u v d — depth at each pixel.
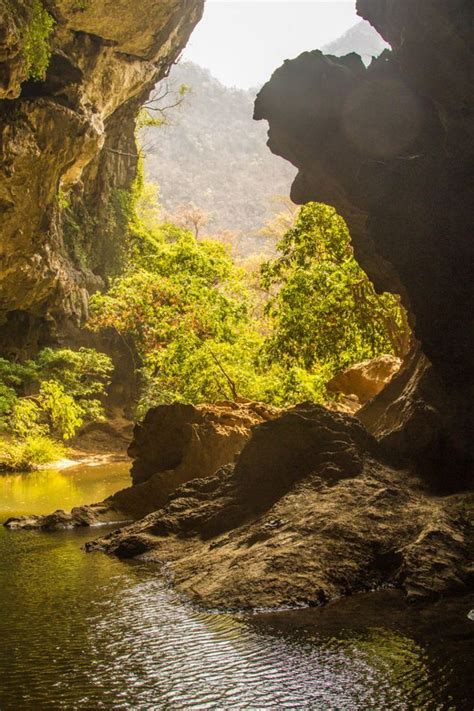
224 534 8.81
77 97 27.06
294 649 5.57
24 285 29.06
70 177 29.75
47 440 27.25
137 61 31.17
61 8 26.38
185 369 20.89
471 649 5.39
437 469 9.33
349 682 4.93
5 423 26.66
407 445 9.55
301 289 20.28
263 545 7.63
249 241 101.56
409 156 9.77
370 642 5.62
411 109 9.77
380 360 18.34
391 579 7.15
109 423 34.00
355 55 10.58
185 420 13.40
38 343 33.16
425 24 8.10
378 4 9.58
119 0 26.92
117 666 5.42
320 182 11.07
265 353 20.94
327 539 7.43
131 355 36.34
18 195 25.39
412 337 13.55
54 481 20.39
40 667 5.44
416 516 7.88
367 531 7.57
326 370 21.42
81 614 6.75
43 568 8.71
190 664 5.39
